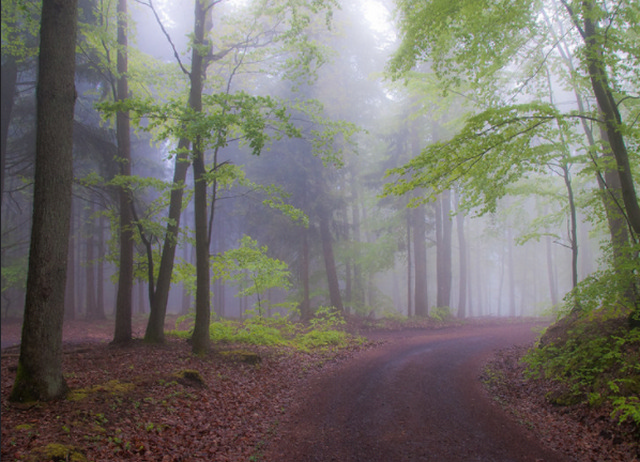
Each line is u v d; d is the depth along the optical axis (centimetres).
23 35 1307
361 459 594
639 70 782
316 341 1523
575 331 954
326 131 1116
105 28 1255
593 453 598
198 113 902
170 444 607
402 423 730
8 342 1786
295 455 612
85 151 1694
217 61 1320
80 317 2820
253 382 974
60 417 619
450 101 1184
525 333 1738
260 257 1525
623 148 769
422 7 824
